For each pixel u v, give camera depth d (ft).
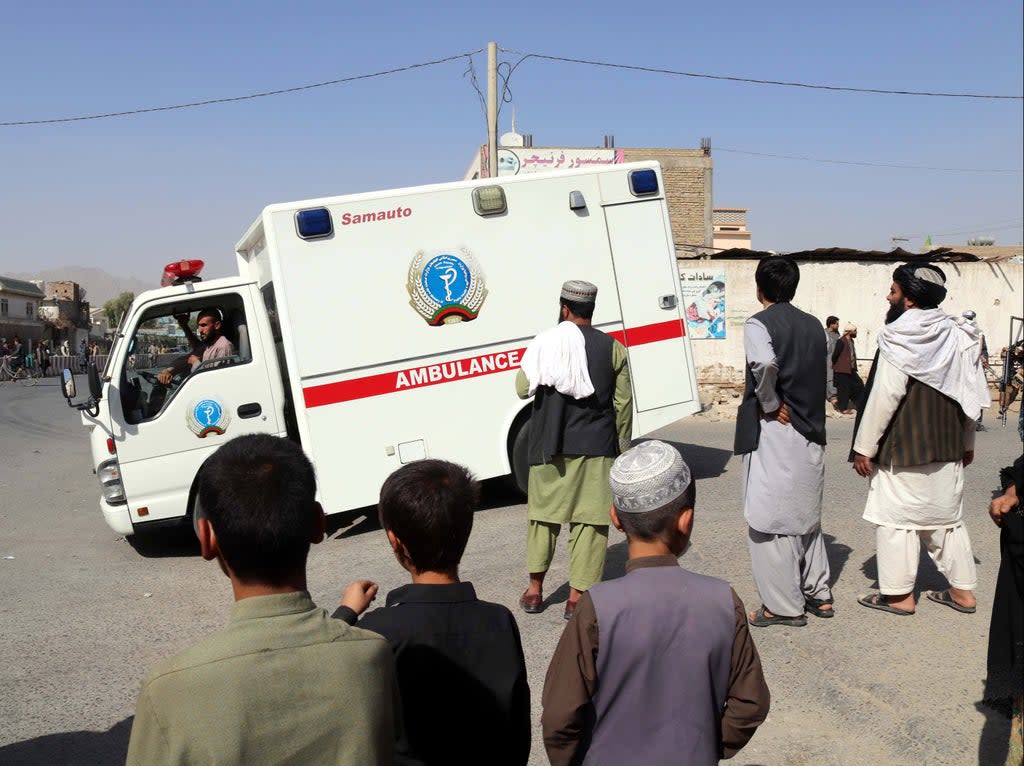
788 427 15.70
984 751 12.07
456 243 25.40
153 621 18.93
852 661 14.84
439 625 7.22
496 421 25.84
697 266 62.18
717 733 7.44
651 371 27.09
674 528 7.61
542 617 17.66
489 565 21.38
